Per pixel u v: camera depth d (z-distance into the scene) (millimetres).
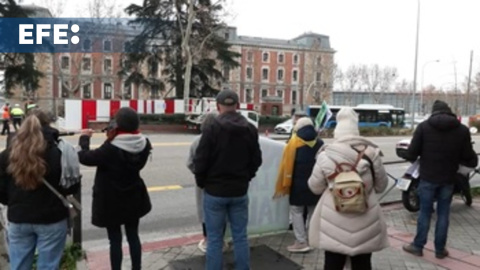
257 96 81625
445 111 4645
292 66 84250
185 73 35594
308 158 4652
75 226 4695
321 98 78562
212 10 37375
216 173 3727
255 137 3895
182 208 7402
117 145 3588
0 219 3883
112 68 59000
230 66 41344
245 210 3914
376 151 3309
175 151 15250
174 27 39031
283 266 4410
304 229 4844
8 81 35250
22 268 3150
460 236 5605
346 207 3104
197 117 29953
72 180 3162
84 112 27953
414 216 6641
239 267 3898
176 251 4863
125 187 3695
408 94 91812
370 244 3195
